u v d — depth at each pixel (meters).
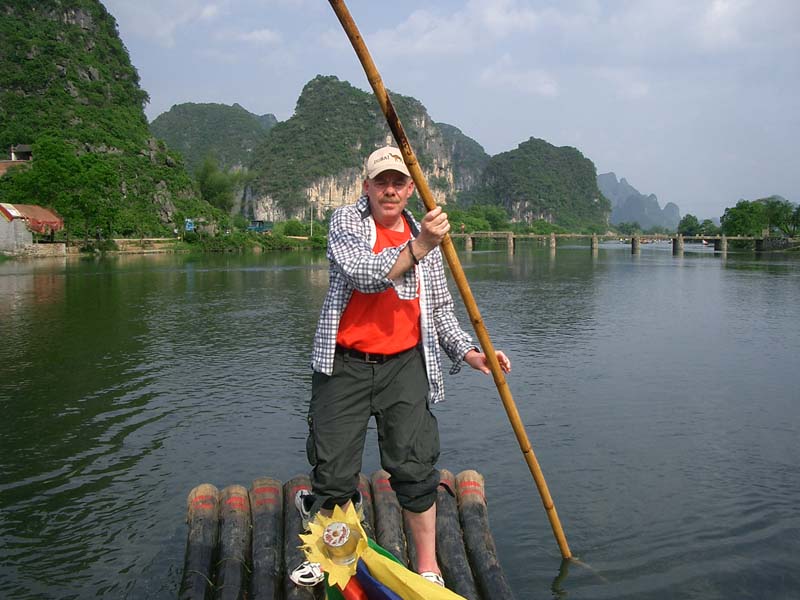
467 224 134.88
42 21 109.12
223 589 3.30
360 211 3.12
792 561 4.49
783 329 14.66
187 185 99.00
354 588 2.66
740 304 19.84
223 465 6.36
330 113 187.88
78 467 6.33
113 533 4.93
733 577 4.29
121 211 70.44
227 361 11.23
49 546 4.74
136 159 94.38
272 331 14.52
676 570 4.37
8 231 49.44
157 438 7.17
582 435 7.16
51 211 56.53
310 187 168.50
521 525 4.98
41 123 92.75
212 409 8.26
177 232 81.00
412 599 2.52
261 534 3.75
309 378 9.94
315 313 17.61
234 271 36.16
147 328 14.90
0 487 5.86
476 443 6.89
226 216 100.94
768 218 94.75
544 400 8.55
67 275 31.59
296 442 7.00
